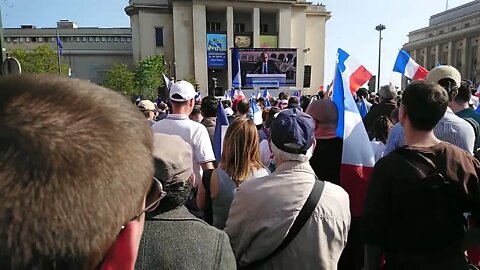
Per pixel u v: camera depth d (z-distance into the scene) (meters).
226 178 2.77
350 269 2.94
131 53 58.00
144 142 0.79
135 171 0.74
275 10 55.06
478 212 2.06
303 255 1.96
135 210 0.76
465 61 68.50
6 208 0.60
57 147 0.63
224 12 55.50
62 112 0.66
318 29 60.44
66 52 56.66
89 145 0.66
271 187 2.02
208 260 1.31
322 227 1.96
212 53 53.12
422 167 2.03
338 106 3.37
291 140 2.05
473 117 3.70
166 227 1.33
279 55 46.56
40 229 0.62
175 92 3.59
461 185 2.00
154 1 54.31
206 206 2.94
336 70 3.40
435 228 2.01
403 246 2.06
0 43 8.31
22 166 0.61
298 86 57.12
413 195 2.01
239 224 2.07
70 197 0.64
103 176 0.67
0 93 0.66
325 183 2.10
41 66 45.91
